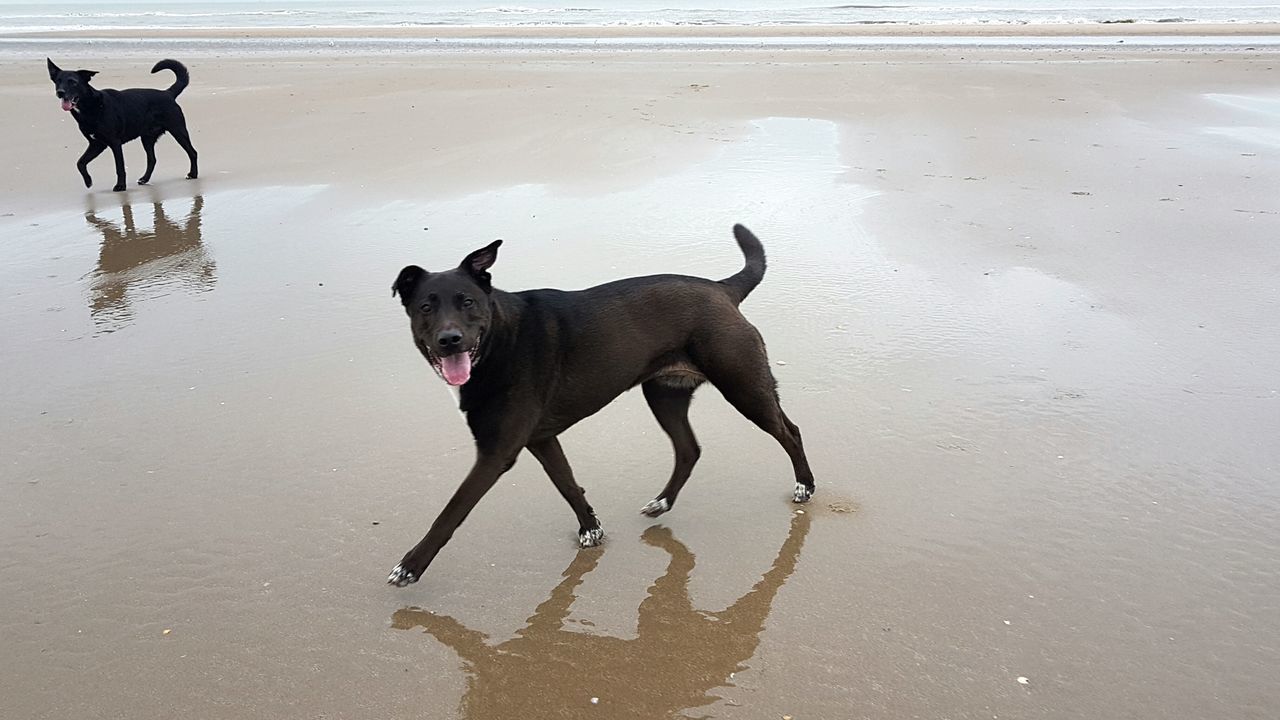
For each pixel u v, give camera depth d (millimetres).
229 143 6840
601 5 29312
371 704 1956
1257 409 2941
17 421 2975
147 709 1938
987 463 2713
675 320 2451
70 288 4035
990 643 2074
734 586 2289
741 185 5375
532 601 2250
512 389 2281
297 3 37406
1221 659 2016
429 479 2676
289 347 3473
